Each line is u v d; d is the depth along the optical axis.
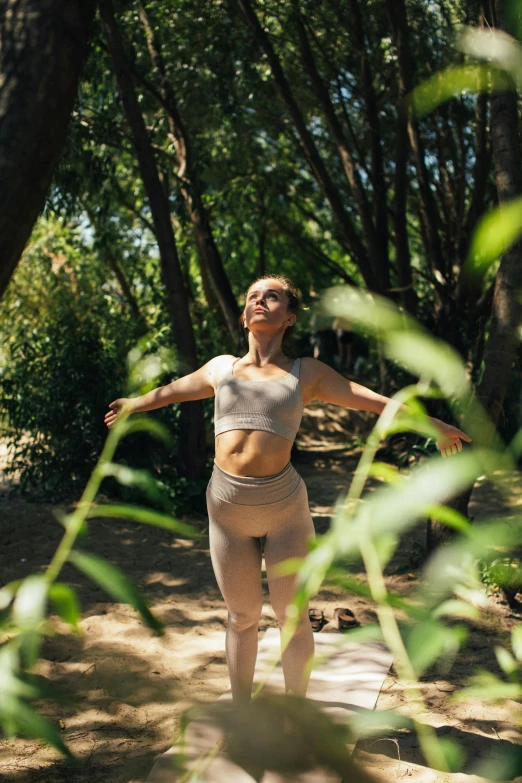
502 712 3.75
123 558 6.71
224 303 11.72
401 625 4.81
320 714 0.88
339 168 13.27
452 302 11.47
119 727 3.64
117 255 13.53
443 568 0.73
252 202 13.52
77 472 8.91
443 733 3.53
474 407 0.69
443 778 3.10
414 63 9.79
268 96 10.73
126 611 5.33
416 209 13.39
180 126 10.21
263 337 3.19
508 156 4.95
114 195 10.89
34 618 0.76
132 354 1.19
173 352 1.22
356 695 3.75
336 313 0.70
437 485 0.65
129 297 13.18
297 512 3.09
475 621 4.89
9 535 7.19
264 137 12.61
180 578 6.25
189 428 8.77
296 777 1.09
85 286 13.21
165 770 2.99
